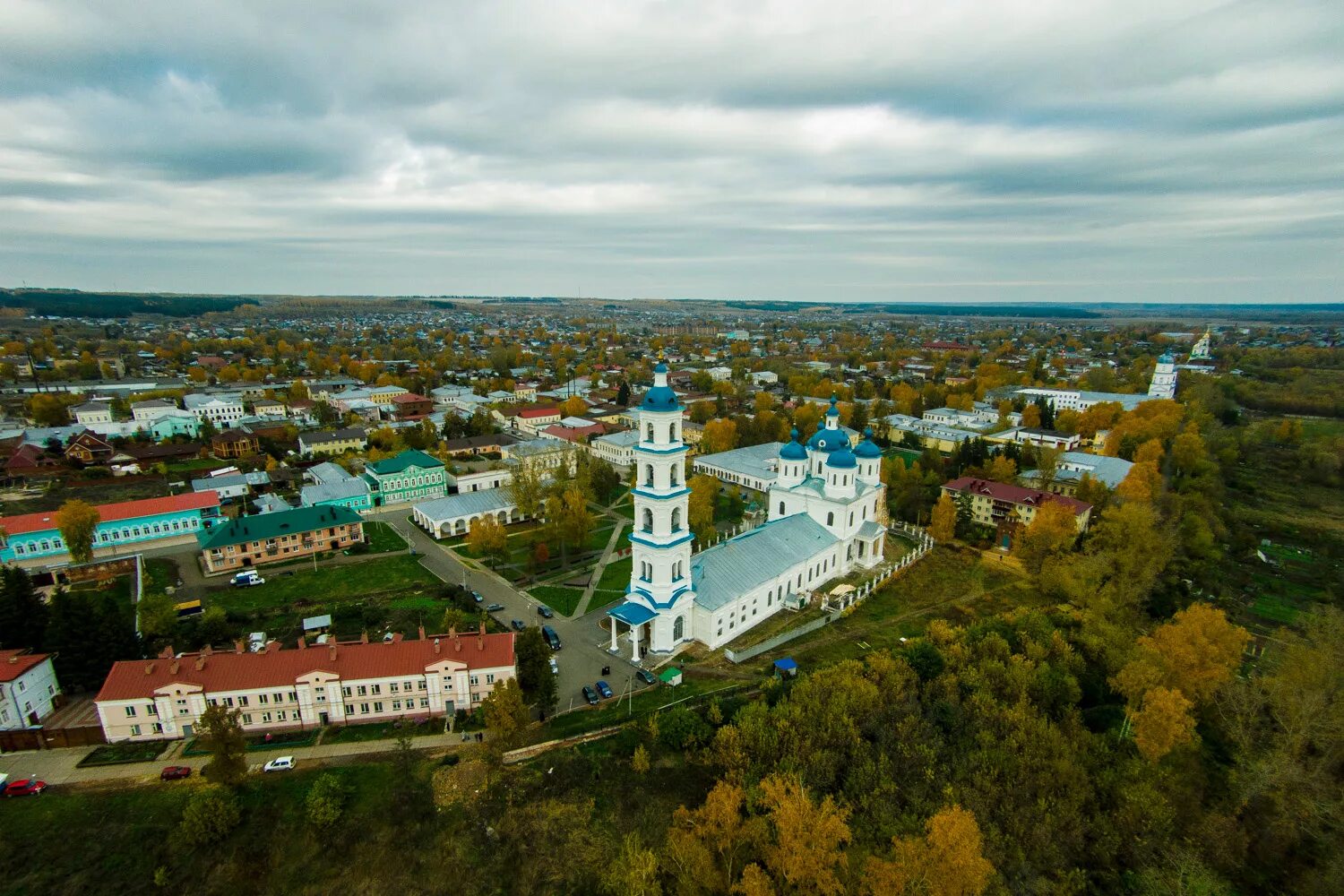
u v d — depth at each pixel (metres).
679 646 86.25
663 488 80.00
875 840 58.22
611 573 111.81
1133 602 99.75
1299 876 61.72
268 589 104.62
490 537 112.12
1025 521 127.19
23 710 67.81
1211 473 152.25
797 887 53.38
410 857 56.84
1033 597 105.31
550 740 67.31
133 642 76.44
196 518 125.25
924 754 65.75
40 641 78.38
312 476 160.38
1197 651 76.19
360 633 88.88
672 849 55.38
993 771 65.19
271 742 67.62
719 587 88.50
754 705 68.19
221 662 69.50
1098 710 79.25
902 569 113.75
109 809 58.50
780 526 106.69
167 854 55.91
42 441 166.88
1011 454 167.50
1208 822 64.94
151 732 67.38
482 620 90.81
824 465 112.25
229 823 57.12
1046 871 59.81
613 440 190.62
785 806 53.09
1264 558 127.25
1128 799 64.81
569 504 115.94
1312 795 64.25
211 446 182.50
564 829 58.91
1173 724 65.75
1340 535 136.75
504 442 194.50
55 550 110.81
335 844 57.06
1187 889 56.88
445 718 71.56
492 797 60.81
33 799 59.41
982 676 76.38
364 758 65.38
